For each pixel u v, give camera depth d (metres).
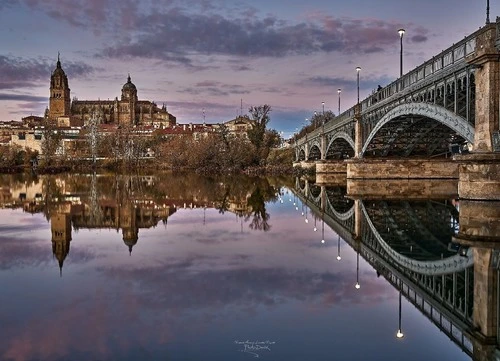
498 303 14.91
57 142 155.75
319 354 11.05
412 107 44.88
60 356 10.90
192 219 36.44
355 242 26.30
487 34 30.92
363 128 68.31
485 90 31.69
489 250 22.89
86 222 34.38
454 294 15.96
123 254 22.47
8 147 150.62
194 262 20.66
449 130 58.09
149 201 50.78
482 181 31.92
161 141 176.50
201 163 127.75
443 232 29.75
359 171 69.62
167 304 14.62
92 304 14.61
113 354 10.98
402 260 21.61
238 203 49.25
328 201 49.53
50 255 22.22
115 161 151.88
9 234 28.70
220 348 11.33
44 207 44.72
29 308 14.26
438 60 39.06
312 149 120.94
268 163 127.69
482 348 11.45
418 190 57.25
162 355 10.94
